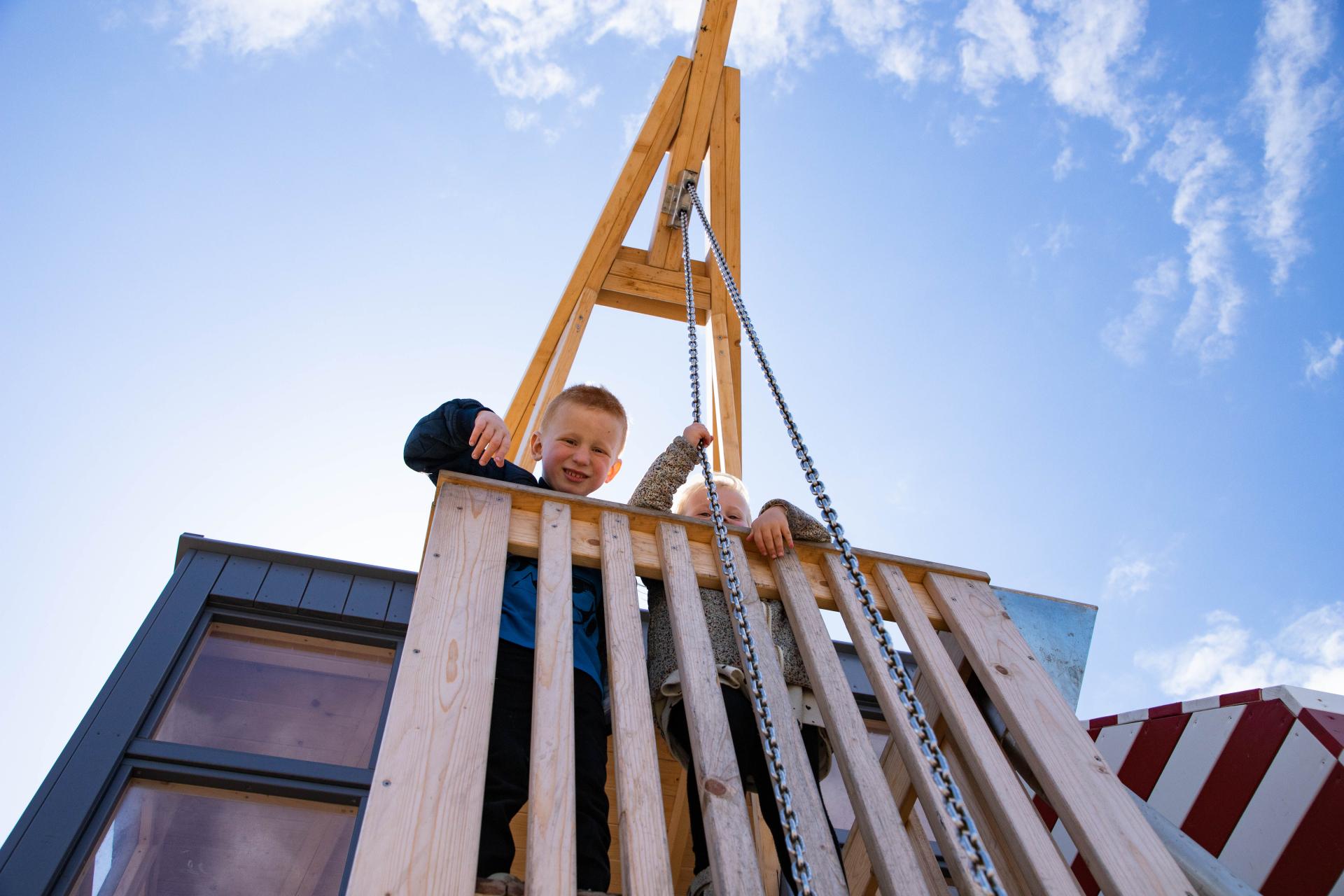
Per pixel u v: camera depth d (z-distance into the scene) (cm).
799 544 205
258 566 375
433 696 142
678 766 330
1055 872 146
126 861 291
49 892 268
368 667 360
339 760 332
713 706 158
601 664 206
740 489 277
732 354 500
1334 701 237
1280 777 232
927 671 181
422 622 153
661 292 505
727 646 201
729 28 527
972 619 199
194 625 350
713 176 519
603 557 181
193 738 326
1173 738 272
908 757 160
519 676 177
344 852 307
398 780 130
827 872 139
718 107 524
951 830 146
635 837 132
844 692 169
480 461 196
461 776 133
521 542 182
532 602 192
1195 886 154
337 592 372
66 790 290
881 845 142
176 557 374
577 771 169
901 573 205
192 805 307
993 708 192
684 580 182
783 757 156
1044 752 168
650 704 153
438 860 122
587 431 244
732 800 143
